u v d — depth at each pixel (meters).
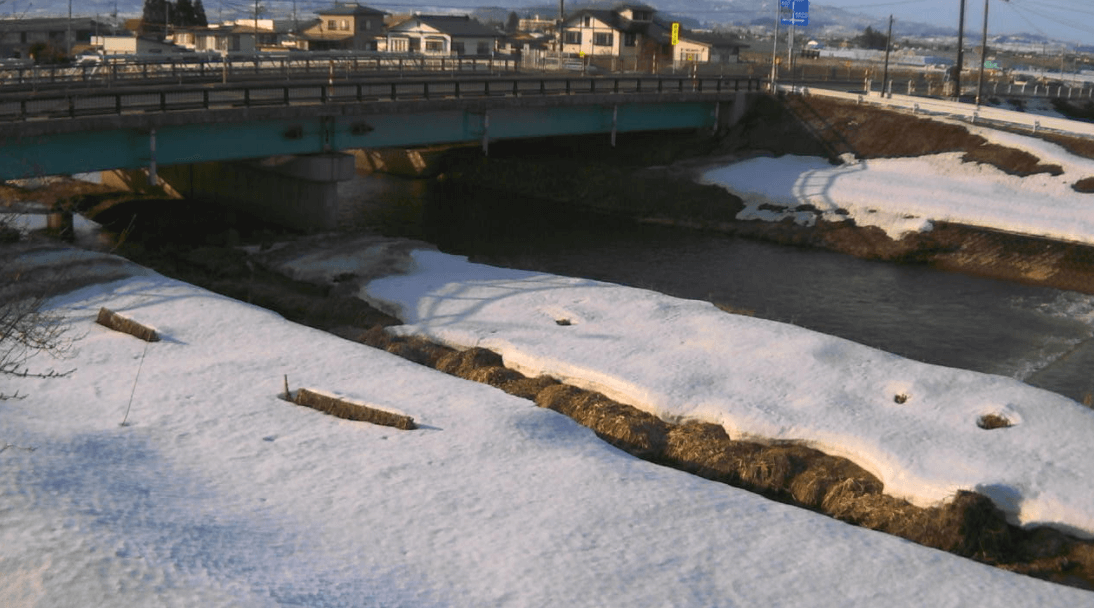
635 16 107.25
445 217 51.25
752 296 38.62
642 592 16.66
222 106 44.03
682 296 38.25
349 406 23.75
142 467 20.25
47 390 24.56
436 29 103.69
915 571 17.89
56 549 15.91
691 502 20.14
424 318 31.81
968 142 52.78
